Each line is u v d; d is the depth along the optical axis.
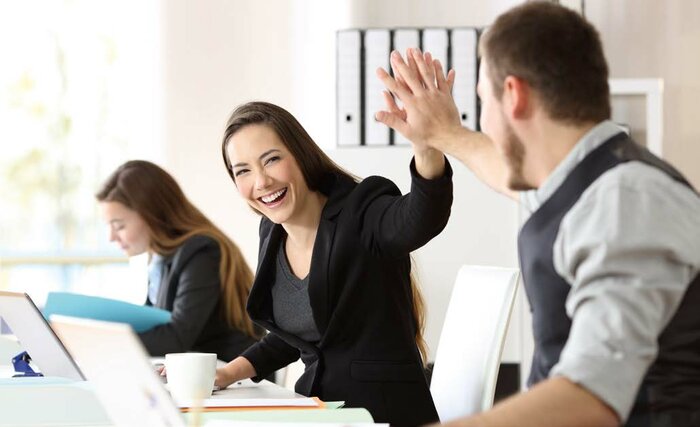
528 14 1.73
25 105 6.27
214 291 4.06
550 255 1.70
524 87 1.71
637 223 1.56
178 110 6.00
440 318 4.67
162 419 1.68
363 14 5.91
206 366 2.54
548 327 1.73
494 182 2.24
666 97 5.61
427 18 5.87
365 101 5.02
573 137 1.72
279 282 3.00
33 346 2.72
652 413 1.65
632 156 1.68
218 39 6.01
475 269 3.00
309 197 2.92
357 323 2.81
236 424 2.04
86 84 6.28
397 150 4.75
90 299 3.33
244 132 2.88
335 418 2.15
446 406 2.88
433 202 2.58
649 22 5.59
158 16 5.99
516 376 4.65
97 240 6.32
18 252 6.25
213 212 6.00
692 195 1.65
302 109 6.01
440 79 2.36
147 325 3.37
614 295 1.53
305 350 2.88
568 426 1.48
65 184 6.30
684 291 1.61
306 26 6.00
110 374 1.71
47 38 6.27
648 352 1.53
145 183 4.20
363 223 2.80
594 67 1.72
